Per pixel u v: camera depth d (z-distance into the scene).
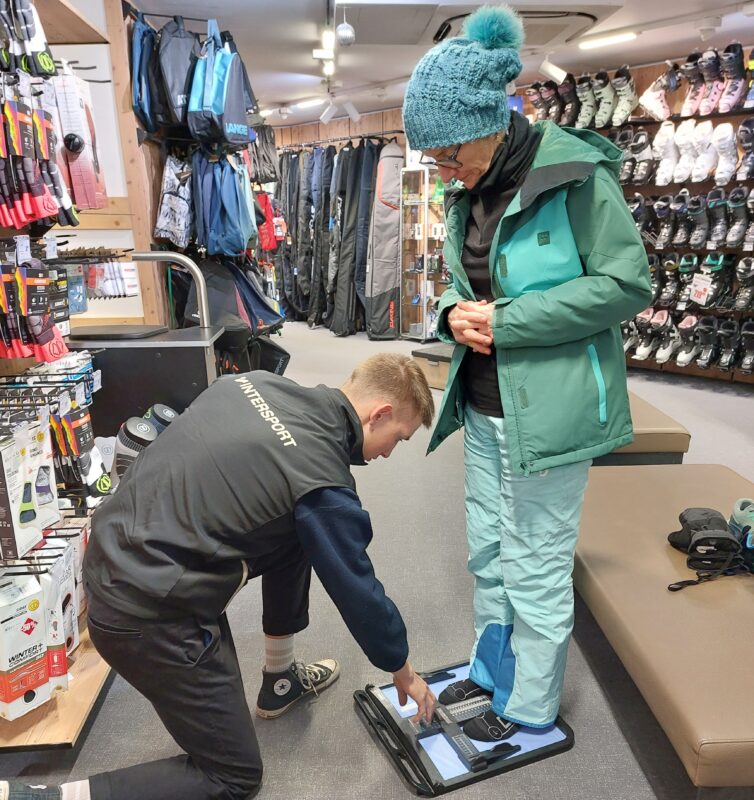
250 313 3.49
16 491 1.40
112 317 3.20
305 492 1.10
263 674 1.69
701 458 3.43
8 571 1.48
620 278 1.21
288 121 8.79
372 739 1.62
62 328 1.83
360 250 7.12
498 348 1.31
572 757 1.55
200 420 1.19
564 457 1.32
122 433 2.05
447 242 1.48
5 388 1.70
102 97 2.95
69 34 2.36
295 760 1.55
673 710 1.29
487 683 1.68
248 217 3.47
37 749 1.45
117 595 1.12
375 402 1.25
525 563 1.44
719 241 4.75
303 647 1.97
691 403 4.56
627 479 2.37
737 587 1.68
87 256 2.17
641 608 1.59
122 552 1.13
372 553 2.52
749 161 4.56
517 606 1.47
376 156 6.98
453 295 1.48
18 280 1.48
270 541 1.18
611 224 1.23
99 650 1.19
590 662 1.89
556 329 1.24
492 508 1.54
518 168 1.27
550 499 1.38
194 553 1.12
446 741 1.57
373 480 3.28
